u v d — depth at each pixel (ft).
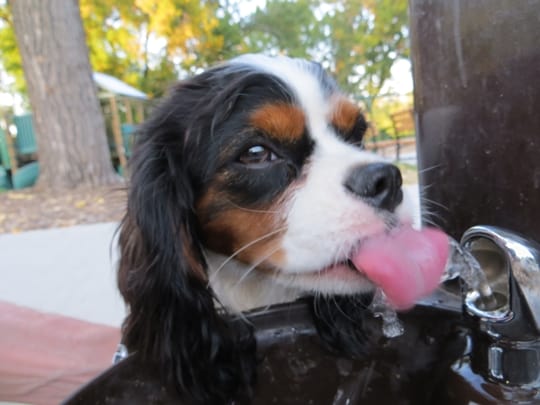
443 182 0.68
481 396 0.45
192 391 0.57
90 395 0.45
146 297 0.75
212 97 0.79
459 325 0.52
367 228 0.61
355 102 0.92
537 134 0.53
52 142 4.36
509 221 0.58
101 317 1.61
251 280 0.80
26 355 1.07
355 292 0.65
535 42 0.52
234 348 0.59
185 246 0.76
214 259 0.81
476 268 0.48
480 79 0.59
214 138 0.75
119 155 6.78
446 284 0.62
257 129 0.74
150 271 0.76
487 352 0.47
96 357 1.10
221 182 0.75
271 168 0.72
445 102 0.65
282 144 0.74
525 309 0.43
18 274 2.11
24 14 4.24
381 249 0.57
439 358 0.52
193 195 0.78
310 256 0.65
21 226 3.11
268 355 0.57
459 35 0.61
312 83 0.81
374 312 0.61
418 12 0.68
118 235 0.97
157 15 9.51
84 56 4.44
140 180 0.80
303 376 0.56
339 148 0.75
